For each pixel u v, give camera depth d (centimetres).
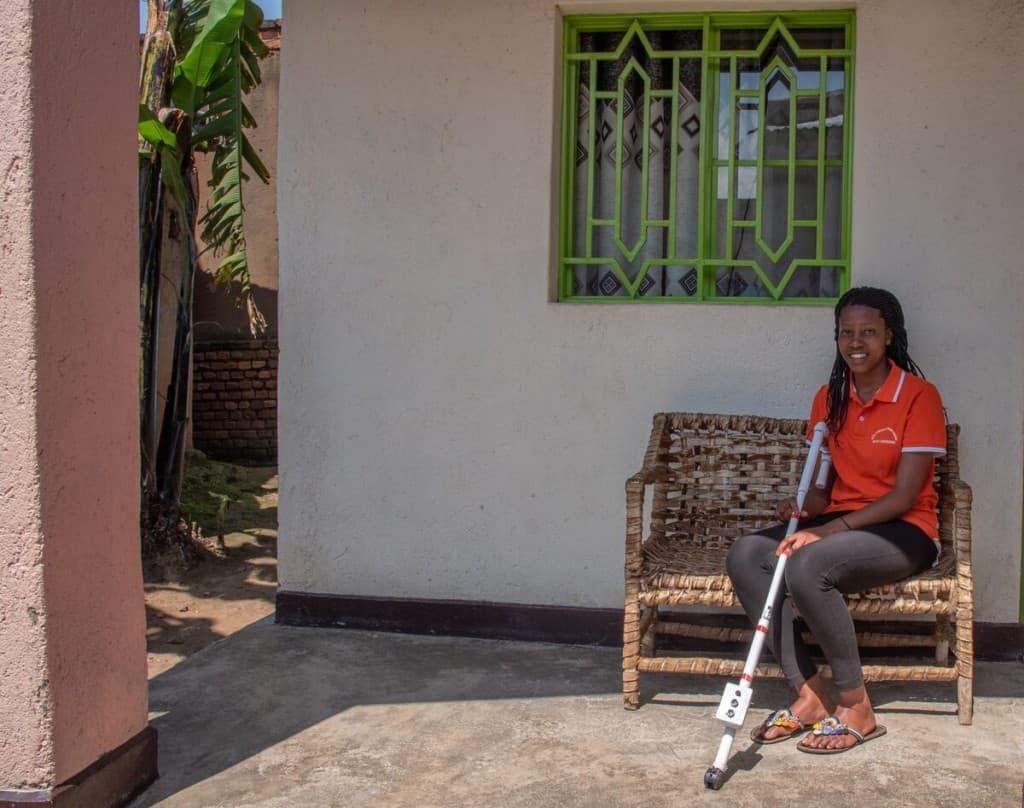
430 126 465
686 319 450
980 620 434
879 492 376
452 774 334
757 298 458
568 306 458
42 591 283
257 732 370
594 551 461
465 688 409
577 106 473
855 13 440
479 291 465
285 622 489
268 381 1082
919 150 431
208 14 593
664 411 454
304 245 479
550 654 448
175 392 665
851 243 440
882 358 381
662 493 426
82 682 300
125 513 321
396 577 479
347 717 382
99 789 304
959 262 430
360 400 478
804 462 426
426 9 461
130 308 321
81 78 295
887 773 330
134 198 323
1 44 275
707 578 374
